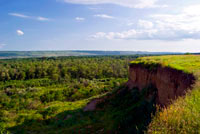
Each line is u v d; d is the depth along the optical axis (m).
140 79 22.09
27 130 19.80
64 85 60.47
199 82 7.50
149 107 14.39
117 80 58.72
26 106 36.44
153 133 4.66
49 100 42.56
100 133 14.11
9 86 57.94
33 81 67.06
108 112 20.81
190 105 5.38
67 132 17.09
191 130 4.22
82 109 25.48
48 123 22.20
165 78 13.66
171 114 4.91
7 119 24.41
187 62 13.93
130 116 14.36
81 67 76.19
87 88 48.91
